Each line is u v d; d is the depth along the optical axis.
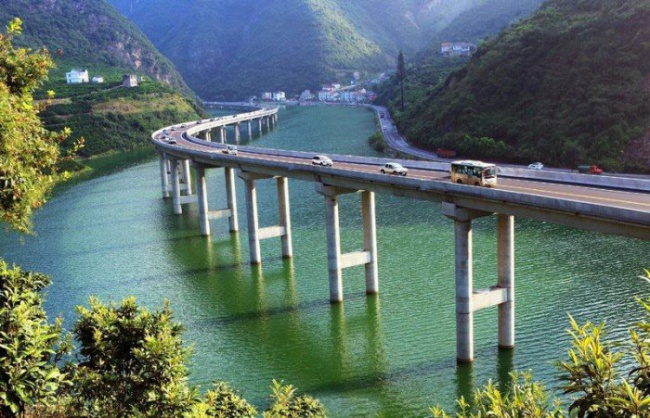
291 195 113.56
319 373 46.31
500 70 141.25
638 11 122.44
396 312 56.50
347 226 88.75
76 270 75.00
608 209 35.88
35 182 31.56
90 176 149.12
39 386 19.44
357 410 40.53
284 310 59.25
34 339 19.72
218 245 84.38
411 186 50.50
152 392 21.70
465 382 43.25
